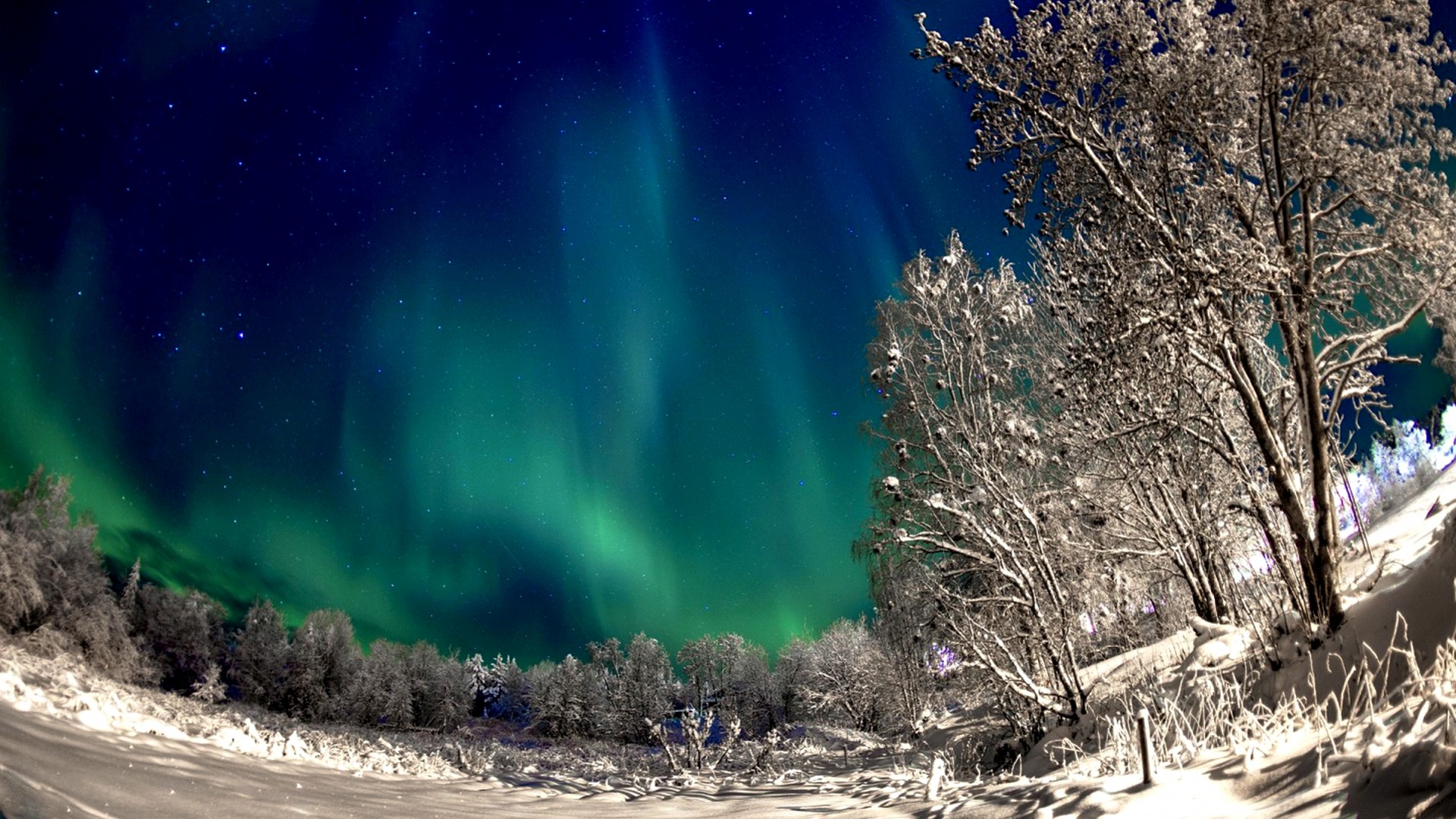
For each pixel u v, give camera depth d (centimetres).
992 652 1334
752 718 5781
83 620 3017
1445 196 823
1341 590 814
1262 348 1184
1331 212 889
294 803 586
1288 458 923
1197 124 904
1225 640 1023
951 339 1397
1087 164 960
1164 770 494
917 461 1397
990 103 966
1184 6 917
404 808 718
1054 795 509
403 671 5841
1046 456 1367
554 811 878
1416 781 302
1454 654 470
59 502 3528
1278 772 416
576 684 5994
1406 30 848
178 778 541
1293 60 850
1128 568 1692
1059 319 1314
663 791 1183
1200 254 851
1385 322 921
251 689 5016
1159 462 1265
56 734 542
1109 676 1369
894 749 1952
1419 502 1719
